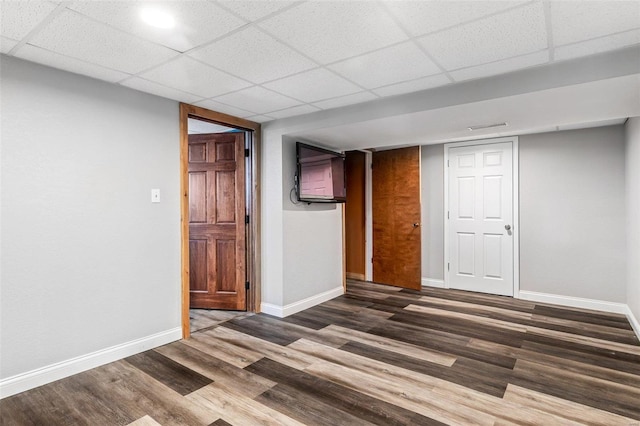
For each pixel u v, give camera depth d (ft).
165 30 6.09
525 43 6.65
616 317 12.14
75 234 8.09
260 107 10.84
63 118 7.89
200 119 11.13
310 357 9.00
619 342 9.91
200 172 13.21
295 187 12.85
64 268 7.92
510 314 12.55
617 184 12.69
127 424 6.23
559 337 10.32
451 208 16.38
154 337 9.62
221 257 13.20
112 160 8.77
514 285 14.82
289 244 12.73
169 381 7.75
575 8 5.47
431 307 13.52
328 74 8.17
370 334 10.65
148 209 9.52
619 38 6.44
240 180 12.96
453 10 5.53
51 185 7.72
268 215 12.79
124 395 7.18
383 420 6.33
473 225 15.81
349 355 9.12
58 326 7.82
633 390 7.32
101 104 8.54
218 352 9.32
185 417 6.43
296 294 13.05
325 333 10.75
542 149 14.11
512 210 14.80
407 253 16.80
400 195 17.08
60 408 6.72
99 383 7.65
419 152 16.44
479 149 15.56
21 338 7.29
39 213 7.54
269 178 12.75
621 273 12.64
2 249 7.06
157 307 9.73
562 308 13.26
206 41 6.50
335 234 15.35
